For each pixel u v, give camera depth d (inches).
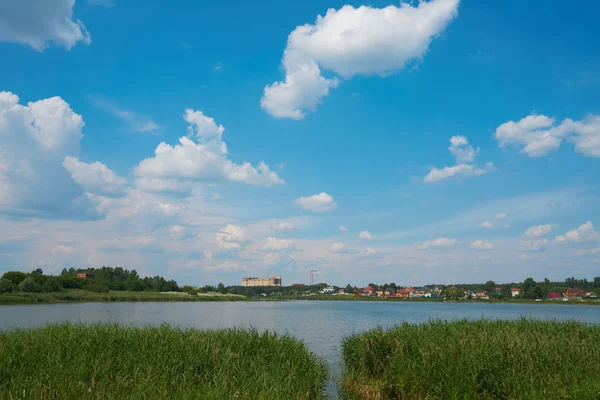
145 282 7357.3
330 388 800.9
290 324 2390.5
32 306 3880.4
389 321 2696.9
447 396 634.2
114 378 575.8
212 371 636.1
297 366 711.7
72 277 6067.9
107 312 3036.4
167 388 555.5
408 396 696.4
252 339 784.3
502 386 593.0
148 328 821.9
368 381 788.0
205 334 810.8
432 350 703.7
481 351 647.8
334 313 3786.9
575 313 3732.8
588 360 670.5
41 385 514.9
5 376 552.1
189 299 7071.9
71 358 629.9
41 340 692.1
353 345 905.5
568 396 519.8
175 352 670.5
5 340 687.1
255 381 597.3
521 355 643.5
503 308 5251.0
